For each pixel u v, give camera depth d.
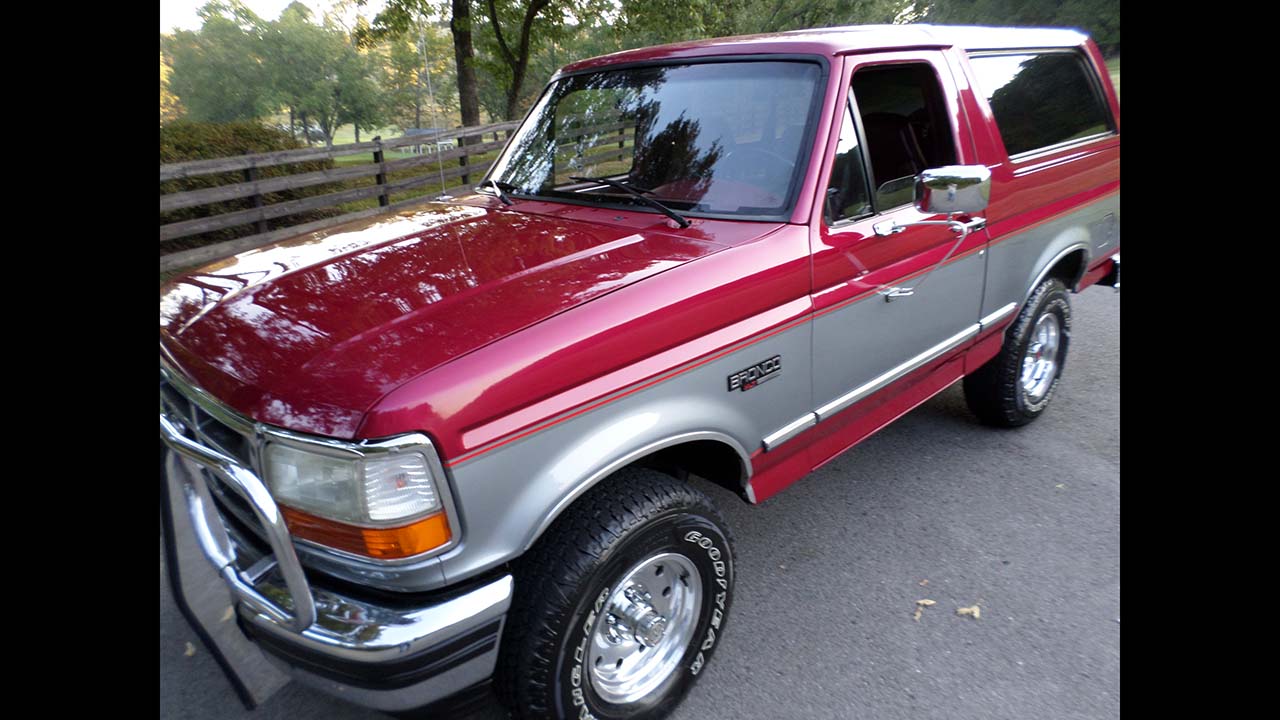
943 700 2.53
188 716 2.49
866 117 2.85
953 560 3.25
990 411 4.17
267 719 2.50
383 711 1.87
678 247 2.45
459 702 1.95
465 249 2.52
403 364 1.80
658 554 2.20
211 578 2.76
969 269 3.34
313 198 9.51
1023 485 3.80
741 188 2.73
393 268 2.38
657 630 2.35
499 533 1.87
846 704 2.52
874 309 2.87
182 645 2.79
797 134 2.69
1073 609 2.93
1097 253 4.36
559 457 1.96
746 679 2.63
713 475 2.68
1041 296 3.95
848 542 3.39
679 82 3.06
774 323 2.47
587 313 2.03
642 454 2.13
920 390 3.38
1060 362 4.37
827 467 4.02
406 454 1.69
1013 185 3.52
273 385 1.83
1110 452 4.09
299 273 2.39
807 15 33.12
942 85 3.19
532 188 3.29
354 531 1.74
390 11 13.99
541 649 2.00
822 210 2.63
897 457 4.11
